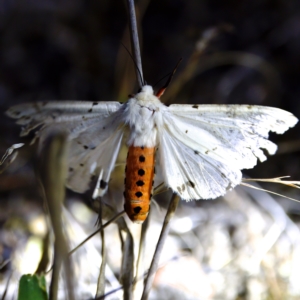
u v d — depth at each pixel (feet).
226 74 0.84
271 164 0.73
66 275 0.48
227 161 0.53
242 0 0.94
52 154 0.47
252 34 0.90
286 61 0.86
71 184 0.53
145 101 0.53
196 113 0.53
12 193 0.69
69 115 0.53
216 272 0.63
